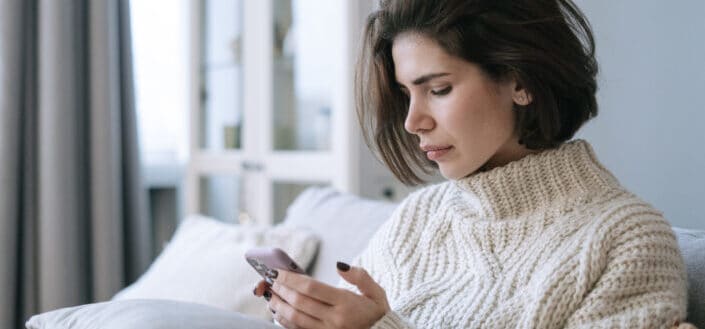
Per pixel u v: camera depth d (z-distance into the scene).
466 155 0.84
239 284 1.42
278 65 2.09
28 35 1.95
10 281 1.87
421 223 1.00
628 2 1.31
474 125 0.82
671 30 1.24
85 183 2.04
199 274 1.48
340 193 1.59
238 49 2.22
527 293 0.79
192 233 1.71
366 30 0.94
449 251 0.93
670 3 1.24
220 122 2.31
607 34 1.36
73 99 1.97
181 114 2.46
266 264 0.78
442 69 0.81
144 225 2.16
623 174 1.34
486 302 0.81
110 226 2.02
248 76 2.18
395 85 0.95
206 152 2.34
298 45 2.02
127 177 2.14
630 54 1.32
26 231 1.95
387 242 1.02
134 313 0.78
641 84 1.30
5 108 1.88
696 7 1.20
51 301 1.91
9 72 1.88
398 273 0.97
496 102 0.83
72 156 1.96
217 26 2.31
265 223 2.11
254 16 2.15
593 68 0.88
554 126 0.84
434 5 0.81
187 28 2.37
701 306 0.83
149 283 1.56
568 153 0.87
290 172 2.03
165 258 1.67
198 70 2.37
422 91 0.84
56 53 1.92
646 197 1.30
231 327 0.75
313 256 1.44
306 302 0.73
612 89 1.35
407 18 0.83
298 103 2.03
